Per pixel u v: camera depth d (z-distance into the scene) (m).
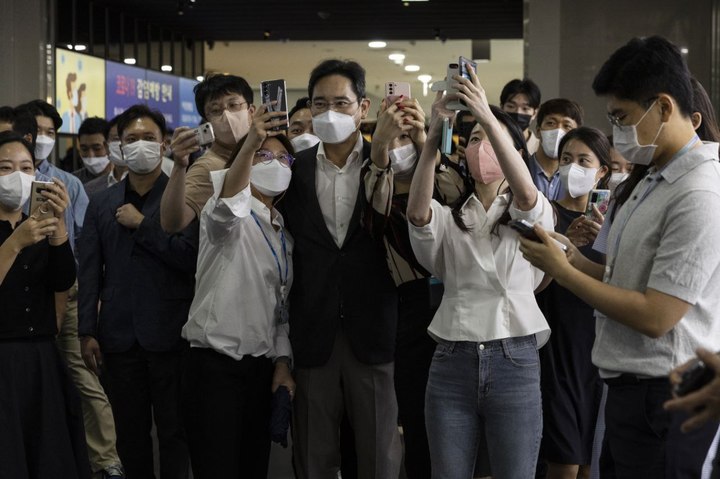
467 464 3.24
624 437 2.70
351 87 3.73
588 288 2.62
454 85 3.12
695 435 2.55
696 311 2.58
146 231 4.22
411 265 3.73
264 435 3.87
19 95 9.63
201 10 13.23
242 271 3.76
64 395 3.95
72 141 11.70
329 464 3.79
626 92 2.60
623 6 8.95
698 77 8.80
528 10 9.08
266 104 3.55
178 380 4.31
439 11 13.09
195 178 4.30
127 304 4.33
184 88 15.41
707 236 2.50
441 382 3.26
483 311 3.22
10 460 3.69
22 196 3.85
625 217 2.73
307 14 13.37
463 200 3.32
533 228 2.72
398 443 3.86
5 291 3.77
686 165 2.57
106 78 12.73
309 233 3.79
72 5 11.69
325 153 3.84
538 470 4.41
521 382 3.19
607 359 2.72
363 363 3.73
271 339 3.82
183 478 4.35
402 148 3.72
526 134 5.89
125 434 4.35
